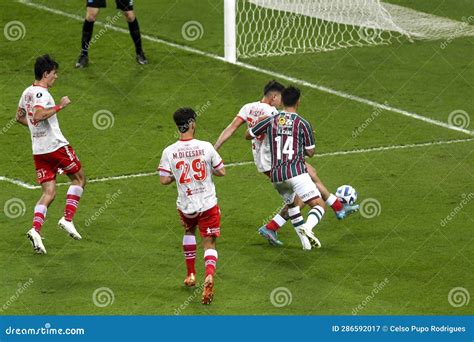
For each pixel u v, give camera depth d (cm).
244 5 6969
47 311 3509
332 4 6931
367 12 6806
